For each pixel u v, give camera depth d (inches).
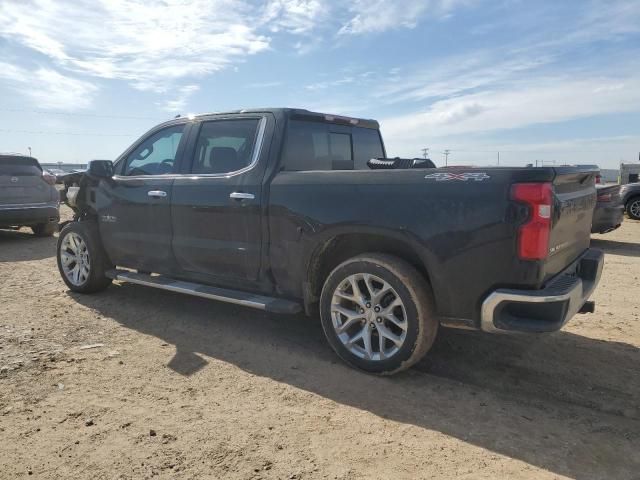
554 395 134.7
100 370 148.4
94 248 220.8
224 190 172.4
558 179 125.1
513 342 172.6
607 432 116.3
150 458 104.9
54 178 416.2
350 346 149.7
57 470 101.0
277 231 160.1
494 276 125.3
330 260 162.6
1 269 291.3
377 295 142.3
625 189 585.3
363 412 124.9
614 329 187.0
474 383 141.9
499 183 123.6
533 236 120.0
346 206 144.9
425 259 133.3
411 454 107.0
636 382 142.4
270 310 160.2
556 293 121.6
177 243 188.4
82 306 213.2
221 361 156.2
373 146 214.2
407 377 145.1
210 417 121.7
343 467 102.3
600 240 434.3
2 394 132.5
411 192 135.5
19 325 187.5
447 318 134.0
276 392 135.3
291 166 169.5
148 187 197.2
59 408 125.5
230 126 180.5
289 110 170.6
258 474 99.7
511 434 115.3
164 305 215.3
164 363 154.3
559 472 101.2
